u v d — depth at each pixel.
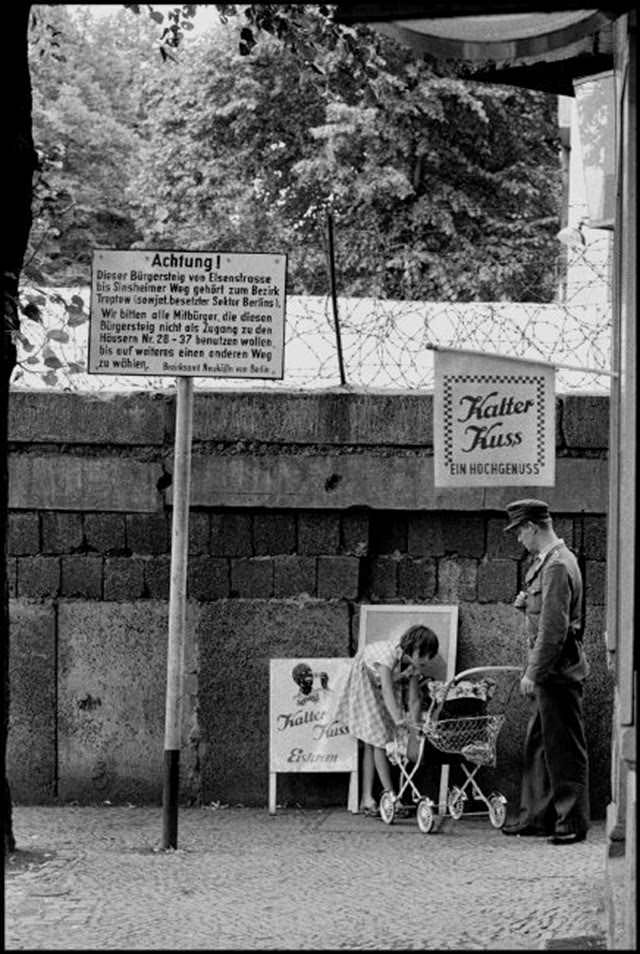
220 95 35.28
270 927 9.58
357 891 10.65
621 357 9.51
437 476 11.47
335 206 34.16
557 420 14.05
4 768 11.91
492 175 34.81
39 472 14.35
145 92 39.19
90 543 14.39
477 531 14.27
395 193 33.06
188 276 12.31
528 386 11.45
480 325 14.51
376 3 7.50
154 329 12.32
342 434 14.17
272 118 34.97
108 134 41.94
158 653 14.33
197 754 14.27
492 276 32.44
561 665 12.63
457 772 14.00
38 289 12.45
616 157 11.30
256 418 14.21
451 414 11.48
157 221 35.62
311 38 14.91
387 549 14.37
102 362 12.34
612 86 11.82
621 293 10.00
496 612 14.22
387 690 13.48
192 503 14.26
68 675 14.36
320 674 14.05
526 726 14.08
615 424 11.06
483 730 13.12
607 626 12.06
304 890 10.70
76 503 14.34
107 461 14.34
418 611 14.17
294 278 34.06
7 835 11.92
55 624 14.37
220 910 10.06
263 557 14.33
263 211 35.34
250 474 14.22
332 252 14.08
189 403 12.39
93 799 14.34
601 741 13.99
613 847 9.52
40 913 9.98
